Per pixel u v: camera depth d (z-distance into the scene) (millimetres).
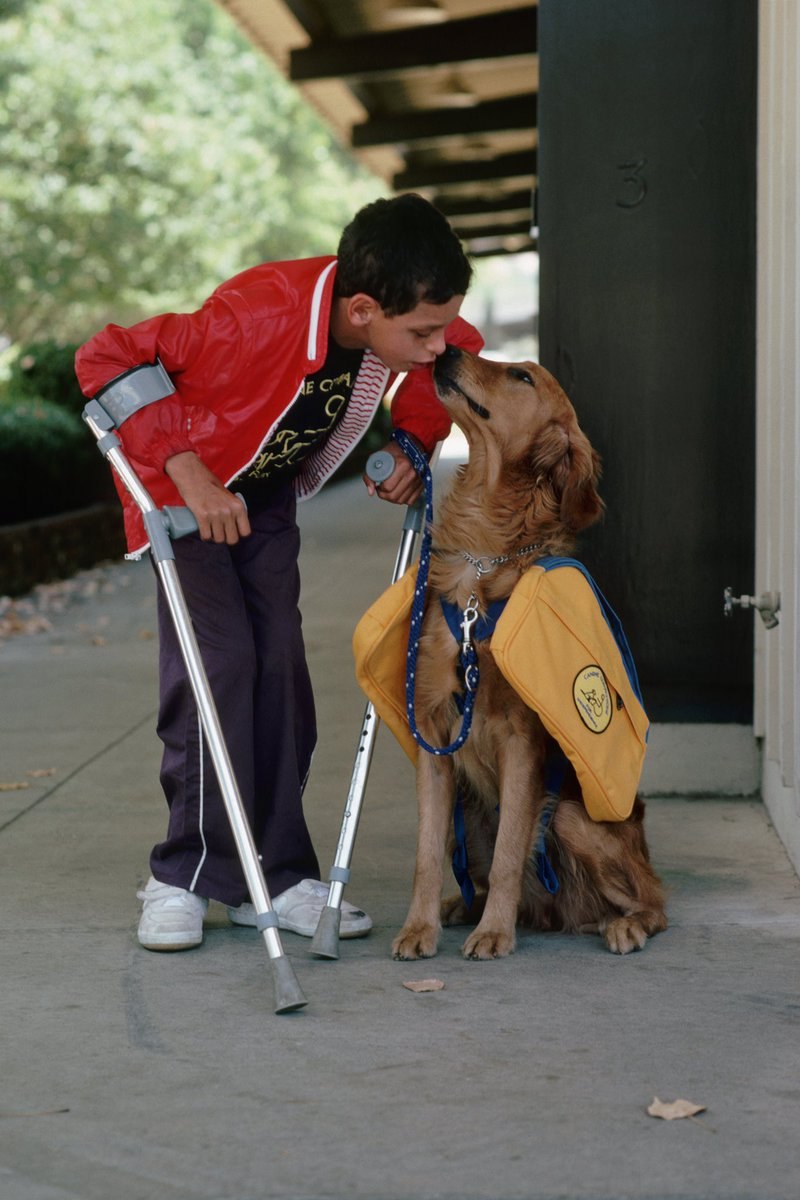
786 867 3754
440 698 3158
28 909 3471
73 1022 2723
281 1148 2174
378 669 3143
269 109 30531
